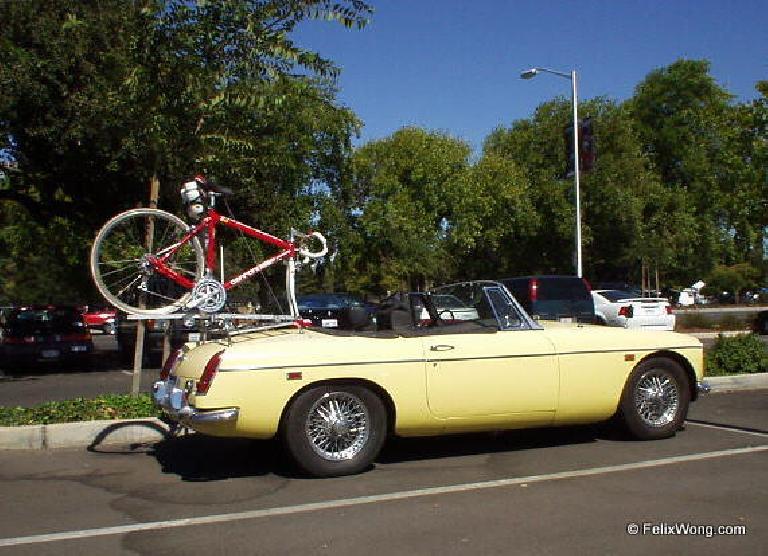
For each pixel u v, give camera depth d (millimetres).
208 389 6270
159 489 6469
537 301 15305
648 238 39406
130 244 8484
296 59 8602
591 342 7574
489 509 5676
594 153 22094
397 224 32188
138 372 9641
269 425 6434
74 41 14203
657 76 46844
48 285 46188
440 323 7668
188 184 7539
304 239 7863
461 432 7195
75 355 19281
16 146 16078
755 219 14969
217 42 8609
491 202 36469
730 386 11297
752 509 5582
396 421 6852
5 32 14523
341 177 25031
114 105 9562
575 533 5105
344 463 6648
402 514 5594
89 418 8656
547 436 8297
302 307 17406
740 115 15078
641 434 7852
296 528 5320
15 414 8781
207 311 7074
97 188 17406
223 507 5895
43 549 4992
